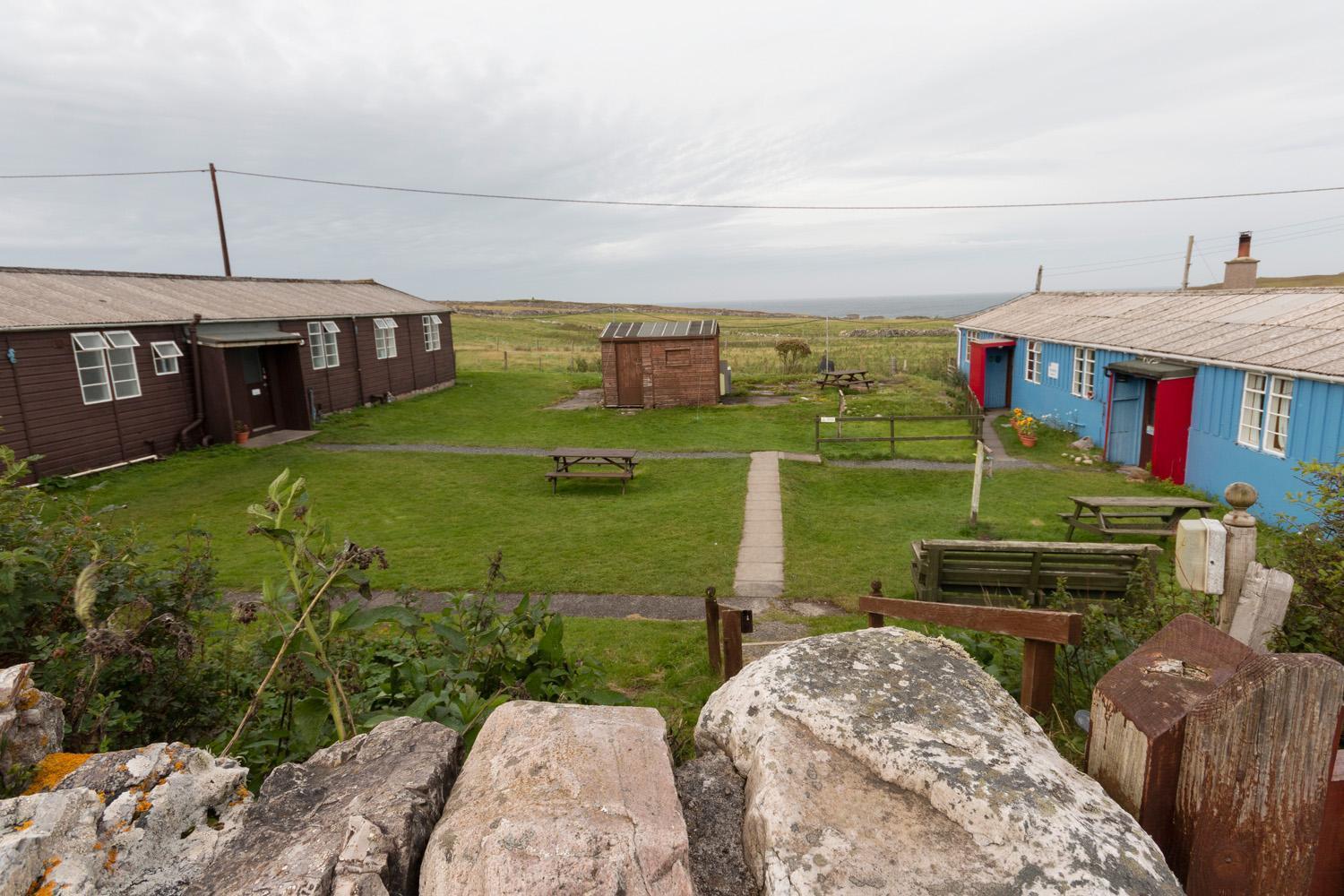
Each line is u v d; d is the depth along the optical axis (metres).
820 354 48.12
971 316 32.81
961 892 1.49
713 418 23.78
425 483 16.36
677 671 7.30
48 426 14.69
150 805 1.61
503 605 9.63
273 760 3.11
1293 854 1.78
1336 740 1.71
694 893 1.56
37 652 3.27
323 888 1.44
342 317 23.83
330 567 2.75
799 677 2.14
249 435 19.61
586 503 14.89
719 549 11.76
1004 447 19.77
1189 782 1.79
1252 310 16.41
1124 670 2.01
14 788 1.74
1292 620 3.79
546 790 1.73
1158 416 15.60
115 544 3.99
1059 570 8.15
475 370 37.44
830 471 17.19
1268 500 13.05
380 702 3.95
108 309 16.61
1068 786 1.75
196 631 3.82
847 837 1.62
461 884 1.47
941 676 2.16
